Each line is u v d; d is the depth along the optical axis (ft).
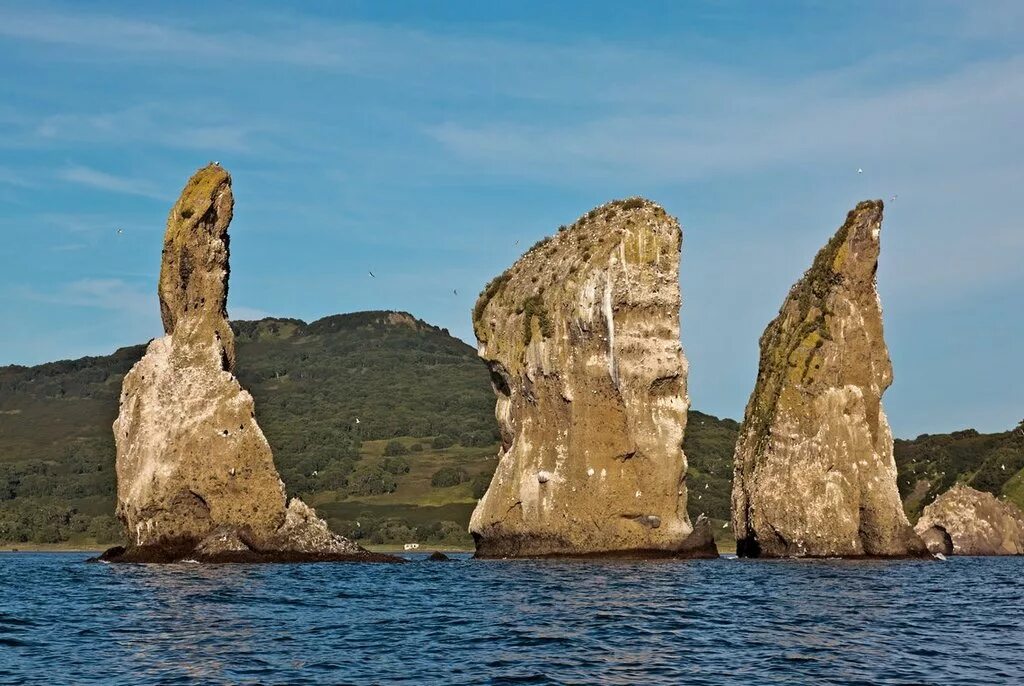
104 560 224.12
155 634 119.03
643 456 222.69
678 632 122.01
